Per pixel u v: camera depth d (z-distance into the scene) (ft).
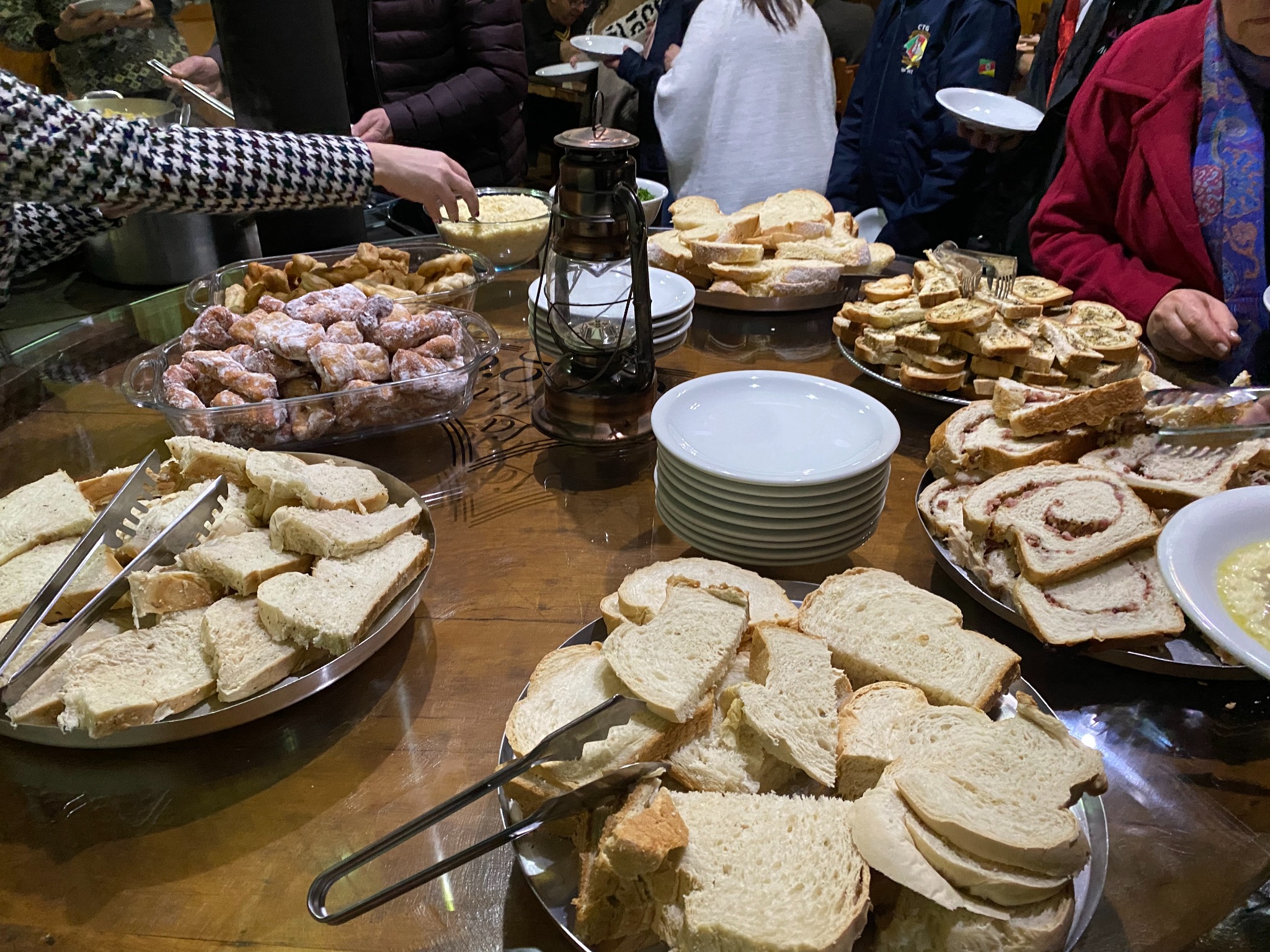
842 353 5.87
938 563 3.91
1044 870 2.30
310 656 3.28
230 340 5.04
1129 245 7.36
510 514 4.36
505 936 2.41
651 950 2.37
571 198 4.60
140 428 4.91
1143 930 2.38
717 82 11.43
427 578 3.76
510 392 5.58
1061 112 8.95
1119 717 3.14
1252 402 4.23
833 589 3.51
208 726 2.92
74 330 6.07
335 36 7.78
